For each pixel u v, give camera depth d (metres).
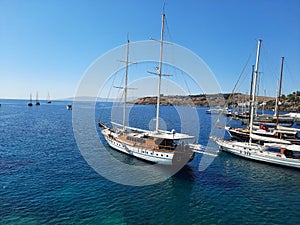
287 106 164.62
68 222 16.67
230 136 58.47
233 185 25.17
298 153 35.16
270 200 21.47
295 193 23.23
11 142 45.31
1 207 18.48
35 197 20.52
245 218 18.05
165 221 17.30
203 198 21.55
